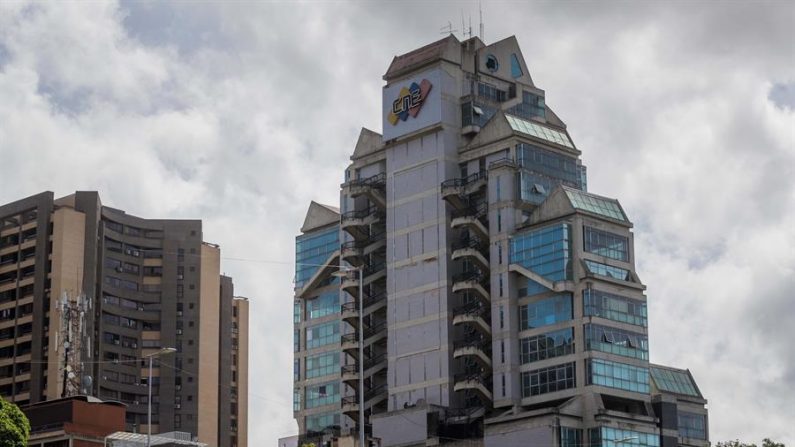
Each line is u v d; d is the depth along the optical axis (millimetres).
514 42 172000
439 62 165000
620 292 151750
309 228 185375
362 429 106375
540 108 170625
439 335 158250
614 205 157375
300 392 181750
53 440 144500
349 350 167750
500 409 152500
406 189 166000
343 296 171500
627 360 149875
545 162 160875
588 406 145125
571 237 151125
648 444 148500
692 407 165500
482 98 165875
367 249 169875
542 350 150750
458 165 163500
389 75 170000
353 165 174875
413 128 166000
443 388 156375
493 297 155500
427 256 161875
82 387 183375
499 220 156750
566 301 149875
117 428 149625
